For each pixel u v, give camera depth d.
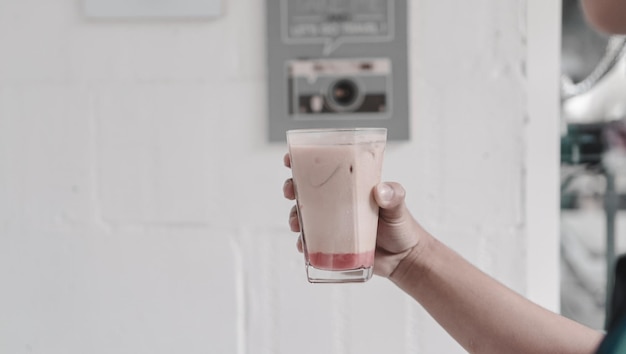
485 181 1.23
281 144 1.25
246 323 1.26
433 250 1.00
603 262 1.26
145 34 1.26
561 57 1.25
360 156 0.87
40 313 1.27
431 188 1.24
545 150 1.22
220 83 1.25
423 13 1.23
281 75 1.24
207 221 1.26
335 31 1.23
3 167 1.27
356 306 1.24
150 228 1.26
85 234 1.27
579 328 0.95
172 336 1.27
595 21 0.88
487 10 1.22
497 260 1.23
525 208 1.22
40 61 1.27
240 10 1.25
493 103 1.22
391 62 1.23
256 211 1.25
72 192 1.27
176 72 1.26
